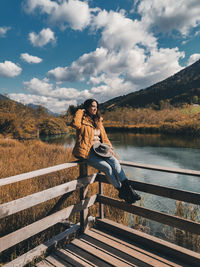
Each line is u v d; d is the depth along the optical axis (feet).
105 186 14.94
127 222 12.19
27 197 6.43
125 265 6.78
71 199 12.53
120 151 56.49
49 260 7.20
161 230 12.05
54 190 7.31
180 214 13.30
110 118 209.87
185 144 66.49
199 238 10.69
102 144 8.11
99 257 7.23
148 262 6.91
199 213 13.74
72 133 183.32
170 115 155.02
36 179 15.96
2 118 94.07
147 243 7.77
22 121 124.36
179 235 11.30
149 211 7.89
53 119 180.14
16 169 19.29
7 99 148.66
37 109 246.68
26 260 6.99
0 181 5.44
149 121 171.42
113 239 8.36
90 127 8.25
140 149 59.41
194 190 23.80
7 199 11.64
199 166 36.63
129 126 160.56
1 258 7.89
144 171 32.42
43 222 7.10
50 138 127.13
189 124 97.50
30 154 28.91
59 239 8.25
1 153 28.43
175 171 6.80
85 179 8.75
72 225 9.67
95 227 9.41
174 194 7.14
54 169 7.02
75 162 8.09
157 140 82.33
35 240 8.94
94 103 8.46
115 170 7.88
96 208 12.09
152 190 7.71
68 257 7.32
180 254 6.95
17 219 10.16
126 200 7.71
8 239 6.06
